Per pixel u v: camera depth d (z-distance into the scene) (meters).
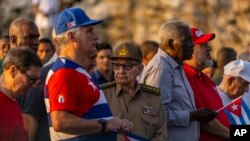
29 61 6.55
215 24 18.81
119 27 19.67
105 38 19.62
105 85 7.95
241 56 10.73
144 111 7.86
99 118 6.85
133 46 7.89
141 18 19.56
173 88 8.17
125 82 7.83
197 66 8.66
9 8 20.66
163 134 7.89
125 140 7.64
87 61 6.98
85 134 6.82
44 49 10.91
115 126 6.86
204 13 18.94
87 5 19.81
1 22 20.67
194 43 8.67
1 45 10.08
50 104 6.76
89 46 6.95
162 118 7.93
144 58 11.41
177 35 8.19
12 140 6.58
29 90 7.35
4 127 6.52
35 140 7.95
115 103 7.88
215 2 18.86
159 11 19.39
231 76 9.08
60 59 6.89
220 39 18.59
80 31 6.93
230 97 9.14
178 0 19.05
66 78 6.76
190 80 8.59
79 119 6.72
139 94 7.90
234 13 18.73
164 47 8.24
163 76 8.09
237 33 18.64
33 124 7.83
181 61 8.27
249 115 9.16
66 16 6.96
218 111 8.56
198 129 8.48
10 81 6.55
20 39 7.98
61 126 6.68
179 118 8.09
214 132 8.73
